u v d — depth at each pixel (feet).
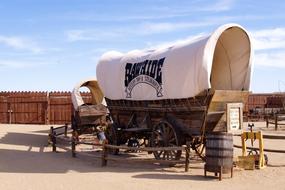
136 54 47.75
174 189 29.40
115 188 29.78
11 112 98.53
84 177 34.06
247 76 40.50
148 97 43.80
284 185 31.22
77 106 62.23
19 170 37.50
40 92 97.55
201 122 38.73
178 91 39.86
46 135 69.92
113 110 51.06
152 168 38.68
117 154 48.42
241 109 40.11
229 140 33.27
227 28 38.29
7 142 59.77
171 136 40.91
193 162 41.19
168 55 41.24
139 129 44.96
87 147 55.47
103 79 51.67
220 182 31.99
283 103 124.88
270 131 83.76
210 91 38.01
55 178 33.63
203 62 37.24
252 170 37.50
